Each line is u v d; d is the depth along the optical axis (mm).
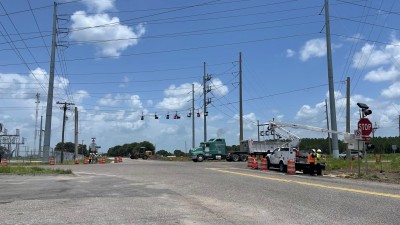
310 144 115188
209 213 11023
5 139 83625
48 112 54781
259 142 60219
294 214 10836
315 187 18125
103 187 18562
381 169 30703
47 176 26812
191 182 20953
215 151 63625
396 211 11273
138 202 13242
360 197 14391
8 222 9602
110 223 9508
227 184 19703
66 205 12484
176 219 10078
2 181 22500
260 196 14812
